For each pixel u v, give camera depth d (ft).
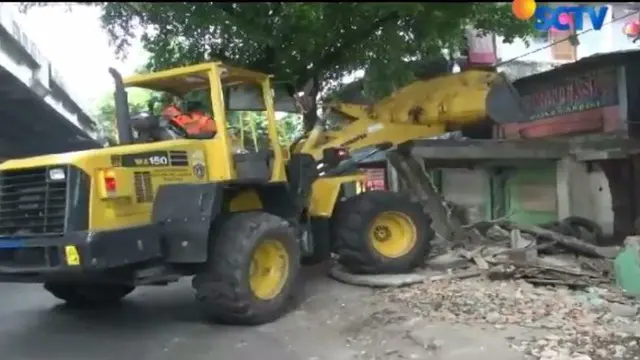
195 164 25.55
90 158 22.54
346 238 30.32
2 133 85.76
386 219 30.99
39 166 22.67
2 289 34.96
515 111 32.53
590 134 41.75
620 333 20.71
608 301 24.77
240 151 27.53
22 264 22.85
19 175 23.11
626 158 39.88
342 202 31.17
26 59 56.24
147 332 24.86
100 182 22.59
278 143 28.53
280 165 28.37
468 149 41.34
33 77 59.88
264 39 29.50
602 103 40.96
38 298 32.17
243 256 24.44
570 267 29.45
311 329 24.21
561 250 33.22
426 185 37.09
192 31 34.22
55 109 71.15
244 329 24.75
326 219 31.01
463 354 19.56
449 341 20.66
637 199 39.99
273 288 25.73
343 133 32.94
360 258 30.17
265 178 27.40
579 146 40.98
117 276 24.07
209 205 24.06
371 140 33.12
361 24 28.71
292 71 34.09
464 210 45.80
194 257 23.72
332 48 32.45
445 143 41.04
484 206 49.83
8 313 28.81
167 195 24.25
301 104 34.32
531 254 30.27
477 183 50.65
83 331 25.25
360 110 33.53
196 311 28.25
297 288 28.68
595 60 40.29
